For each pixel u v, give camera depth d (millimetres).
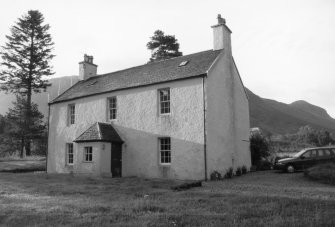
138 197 9008
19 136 31938
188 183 11953
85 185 12383
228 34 20688
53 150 24391
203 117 16828
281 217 6137
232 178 17219
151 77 20031
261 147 22703
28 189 11023
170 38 43719
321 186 12312
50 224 5785
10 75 34719
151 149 18656
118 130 20453
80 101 23188
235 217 6184
